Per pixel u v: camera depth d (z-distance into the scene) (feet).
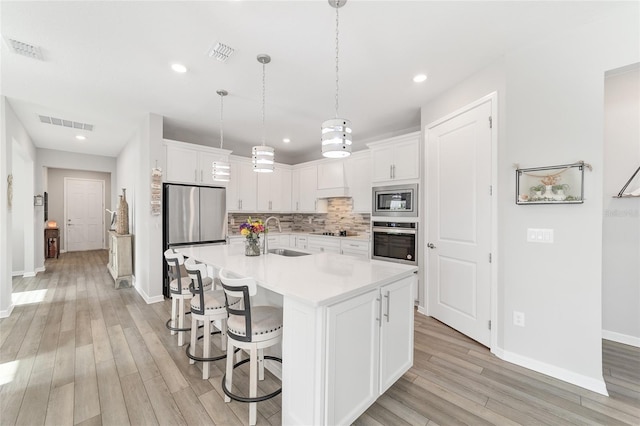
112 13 6.35
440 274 10.80
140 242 14.19
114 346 8.87
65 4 6.07
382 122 14.03
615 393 6.58
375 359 6.01
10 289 11.67
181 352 8.53
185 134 16.49
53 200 26.78
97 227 28.94
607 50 6.59
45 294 14.20
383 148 13.88
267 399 6.06
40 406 6.15
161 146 13.38
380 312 6.14
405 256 12.82
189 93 10.73
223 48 7.73
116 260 15.80
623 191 8.78
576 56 6.98
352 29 6.94
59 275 18.12
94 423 5.68
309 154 21.49
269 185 19.47
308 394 4.94
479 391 6.70
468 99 9.46
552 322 7.30
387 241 13.65
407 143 12.80
